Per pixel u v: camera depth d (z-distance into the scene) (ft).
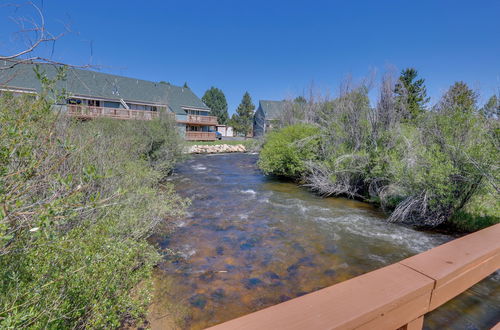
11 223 4.78
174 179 37.47
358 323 2.60
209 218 21.66
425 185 19.83
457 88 21.30
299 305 2.76
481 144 17.39
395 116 27.20
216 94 201.98
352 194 28.32
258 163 45.24
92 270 6.99
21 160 4.83
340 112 33.53
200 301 11.32
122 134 26.61
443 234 18.95
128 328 9.48
